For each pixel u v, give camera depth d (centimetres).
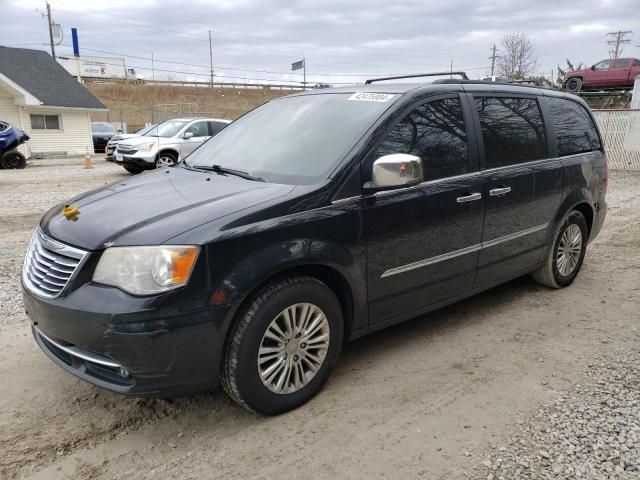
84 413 320
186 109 5519
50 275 290
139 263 266
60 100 2831
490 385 351
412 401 332
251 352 293
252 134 420
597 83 2766
